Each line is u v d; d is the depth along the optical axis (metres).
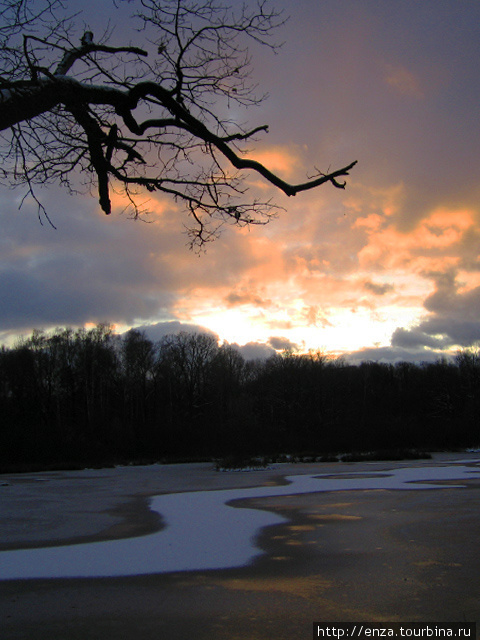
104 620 6.16
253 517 14.53
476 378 78.56
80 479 33.16
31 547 11.02
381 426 63.38
